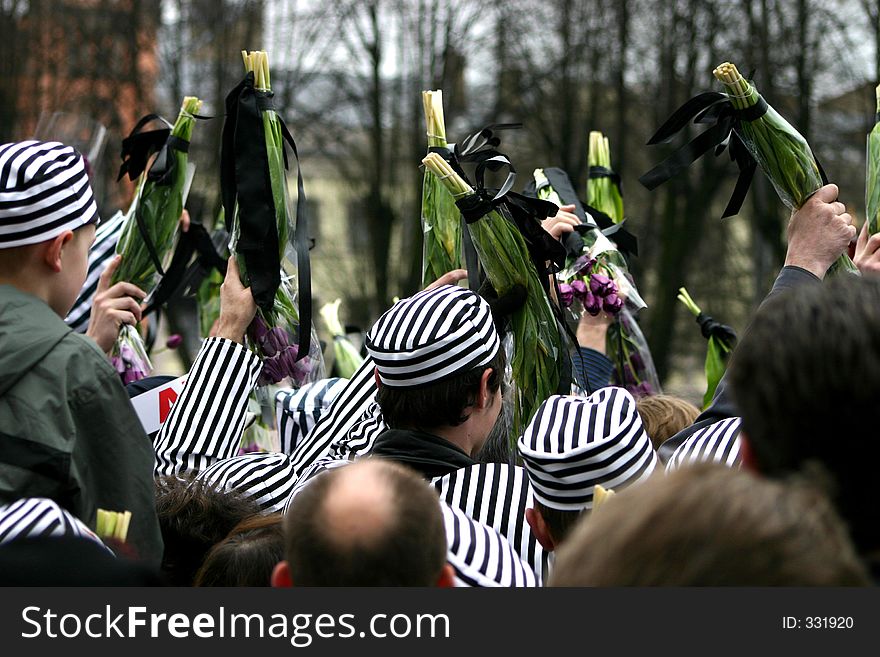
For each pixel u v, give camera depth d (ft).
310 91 108.27
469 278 15.51
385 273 104.78
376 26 99.86
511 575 9.55
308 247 15.72
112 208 81.20
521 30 97.09
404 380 11.88
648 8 93.81
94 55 94.32
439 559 7.93
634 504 5.99
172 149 17.85
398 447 11.92
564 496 10.55
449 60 101.09
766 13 87.56
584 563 6.00
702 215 96.02
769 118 13.48
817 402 6.52
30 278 11.13
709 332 21.56
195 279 22.17
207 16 97.14
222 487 12.60
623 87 94.79
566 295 16.96
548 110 100.42
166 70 95.50
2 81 93.97
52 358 10.28
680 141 94.48
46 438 10.00
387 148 108.27
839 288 6.86
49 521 9.09
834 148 89.20
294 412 17.29
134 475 10.46
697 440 11.75
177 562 11.86
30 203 11.00
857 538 6.51
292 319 16.28
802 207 13.35
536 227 14.85
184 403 14.51
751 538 5.68
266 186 15.71
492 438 13.67
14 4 94.53
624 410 10.78
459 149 17.19
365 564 7.67
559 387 15.03
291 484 13.57
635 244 19.83
